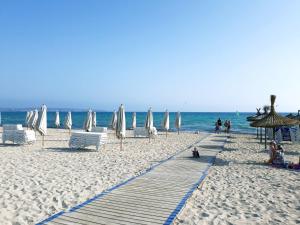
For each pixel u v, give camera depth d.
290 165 10.48
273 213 5.70
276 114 13.80
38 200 6.18
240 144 18.78
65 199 6.29
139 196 6.47
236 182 8.20
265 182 8.21
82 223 4.84
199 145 17.67
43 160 11.01
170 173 9.08
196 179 8.28
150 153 13.74
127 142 18.84
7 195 6.45
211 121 71.81
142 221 4.98
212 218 5.35
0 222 4.92
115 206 5.75
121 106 14.91
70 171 9.17
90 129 21.06
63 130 30.52
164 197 6.43
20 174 8.53
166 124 23.19
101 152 13.62
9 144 15.95
